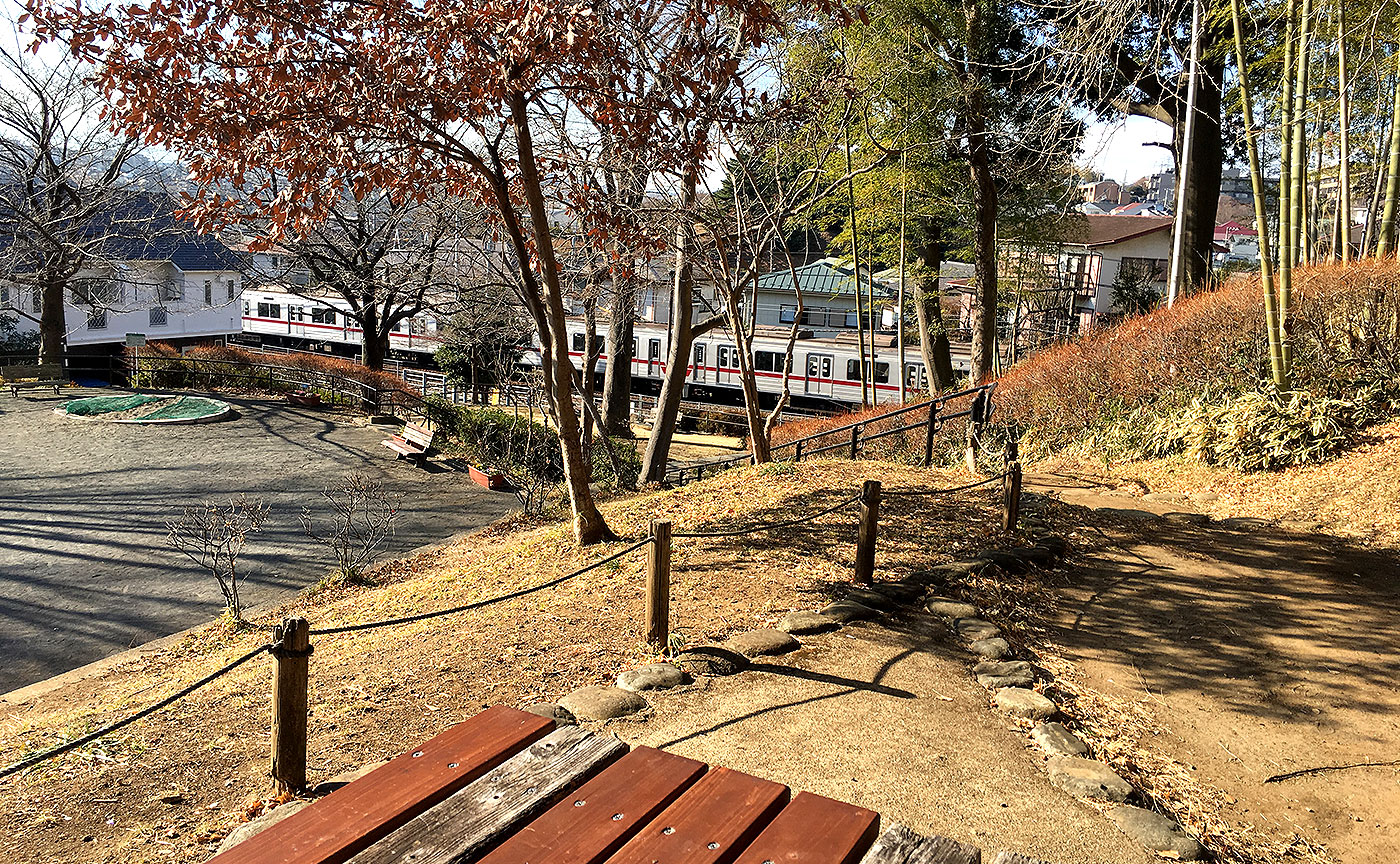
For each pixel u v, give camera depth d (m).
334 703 5.73
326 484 17.47
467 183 9.84
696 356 41.19
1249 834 4.40
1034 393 15.71
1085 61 12.23
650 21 9.45
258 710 6.22
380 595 10.26
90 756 5.48
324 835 1.85
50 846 4.30
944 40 19.75
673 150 9.55
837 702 5.43
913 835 1.90
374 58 7.82
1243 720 5.54
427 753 2.22
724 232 13.38
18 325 41.50
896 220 24.25
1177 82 19.55
